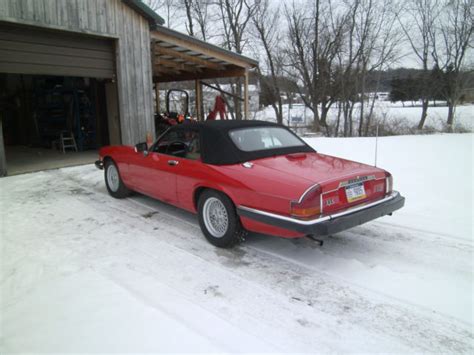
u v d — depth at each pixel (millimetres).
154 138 10859
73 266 3615
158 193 5074
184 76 17062
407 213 5105
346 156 9836
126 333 2533
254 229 3732
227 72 15242
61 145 12117
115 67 9852
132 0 9586
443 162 8664
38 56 8289
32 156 10977
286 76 28031
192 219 5098
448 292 3113
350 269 3545
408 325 2680
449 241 4160
